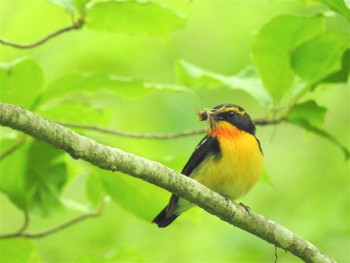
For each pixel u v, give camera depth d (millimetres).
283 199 17422
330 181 17375
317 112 11086
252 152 10398
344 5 9359
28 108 10148
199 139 17359
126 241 16672
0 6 16859
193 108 17938
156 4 10172
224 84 11742
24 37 17125
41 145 10055
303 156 18250
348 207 16422
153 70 18109
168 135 11125
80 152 7570
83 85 10289
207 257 16406
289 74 11125
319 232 15773
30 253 10922
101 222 16828
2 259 10906
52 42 17500
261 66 11156
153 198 10656
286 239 9352
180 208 10602
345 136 18359
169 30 10734
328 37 10359
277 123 11297
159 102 18078
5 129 11898
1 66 9727
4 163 10242
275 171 18078
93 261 11258
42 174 10383
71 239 16766
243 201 17453
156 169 8117
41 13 16953
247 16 18453
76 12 10023
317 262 9406
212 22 18719
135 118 17969
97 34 17594
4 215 17688
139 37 17938
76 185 15969
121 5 10102
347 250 15352
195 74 11727
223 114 10562
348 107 18766
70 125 10719
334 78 10703
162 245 16797
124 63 17969
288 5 18078
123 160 7863
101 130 10906
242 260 16156
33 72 9852
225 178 10375
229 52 18406
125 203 10758
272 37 10961
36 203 10516
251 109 18719
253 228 9242
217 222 16844
